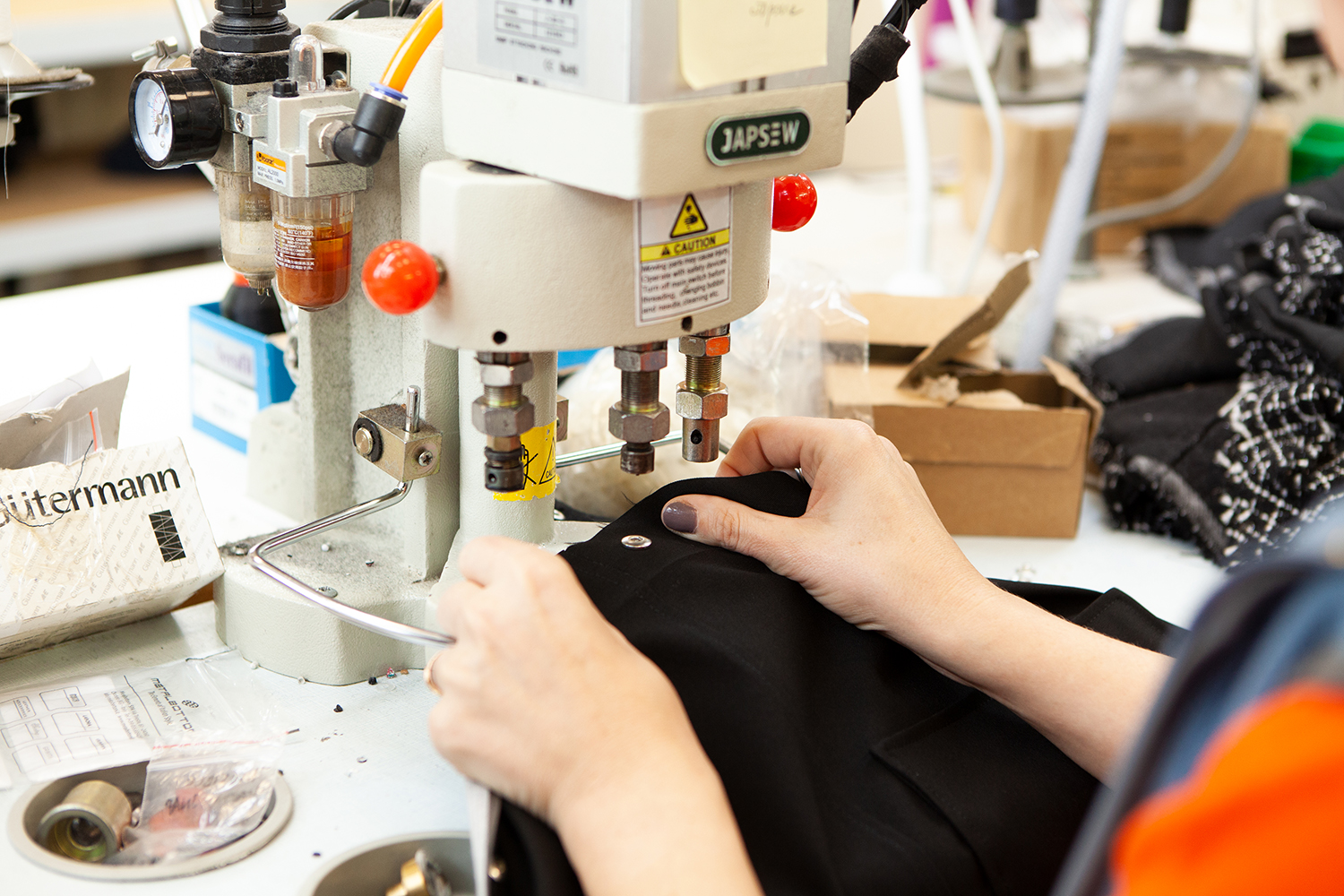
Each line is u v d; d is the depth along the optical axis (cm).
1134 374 129
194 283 164
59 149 270
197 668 85
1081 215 139
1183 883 32
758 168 62
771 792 62
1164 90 179
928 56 205
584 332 64
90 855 70
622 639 62
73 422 89
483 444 82
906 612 73
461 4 63
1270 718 31
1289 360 117
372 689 84
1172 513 114
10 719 76
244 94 79
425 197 63
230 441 122
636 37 56
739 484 80
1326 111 211
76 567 80
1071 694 69
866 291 155
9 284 268
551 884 56
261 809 71
